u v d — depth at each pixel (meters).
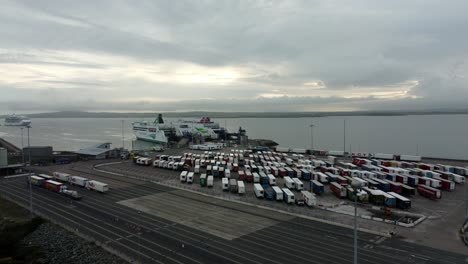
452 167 92.00
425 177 81.56
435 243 46.09
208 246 45.25
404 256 41.91
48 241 47.81
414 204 65.50
